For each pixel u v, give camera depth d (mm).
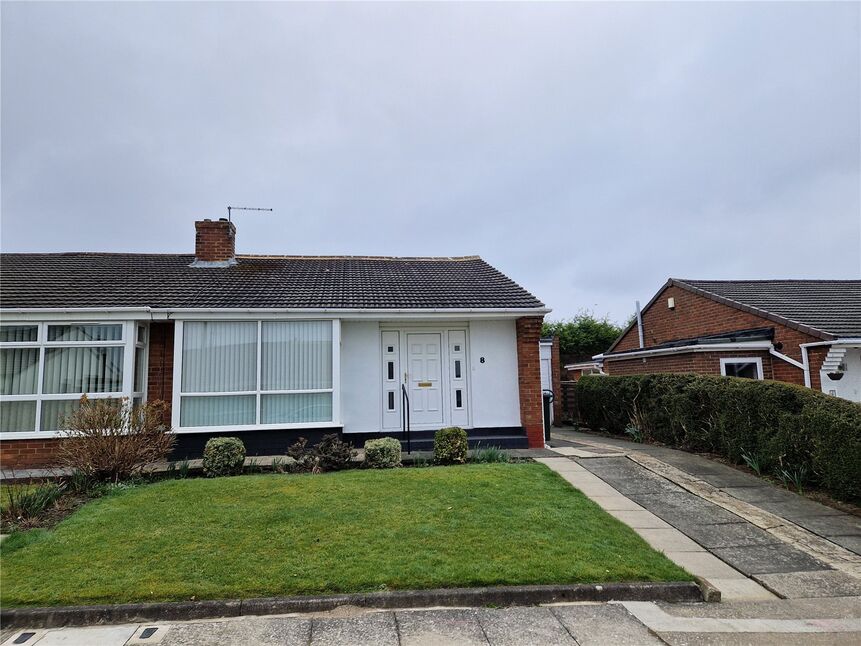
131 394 9359
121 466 7574
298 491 6809
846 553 5328
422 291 11875
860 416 6656
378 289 11883
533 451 10117
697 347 12648
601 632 3748
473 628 3791
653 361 15016
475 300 11266
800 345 11781
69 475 8133
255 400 9852
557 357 18672
